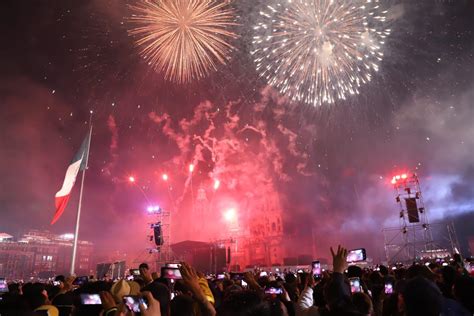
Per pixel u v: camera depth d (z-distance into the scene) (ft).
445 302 17.93
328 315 16.39
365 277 41.01
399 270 37.04
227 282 35.88
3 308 13.87
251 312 9.90
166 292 15.94
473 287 17.70
